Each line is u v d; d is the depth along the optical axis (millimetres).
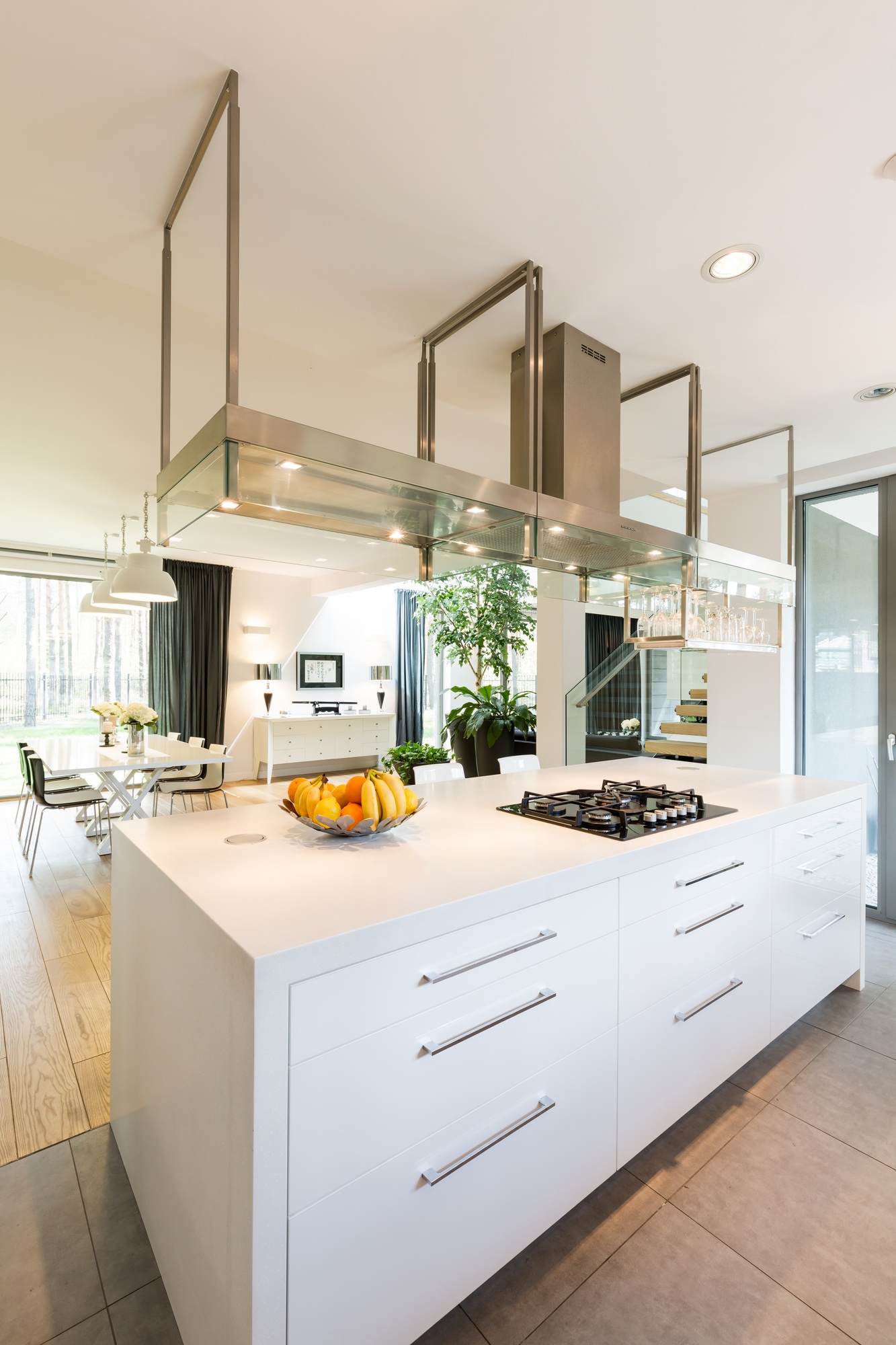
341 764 9328
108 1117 1997
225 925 1136
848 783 2871
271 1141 1010
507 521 1864
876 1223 1604
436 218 1652
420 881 1411
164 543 1859
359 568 2193
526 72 1244
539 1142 1440
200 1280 1199
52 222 1670
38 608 7121
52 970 2994
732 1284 1435
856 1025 2580
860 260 1823
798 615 4031
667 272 1879
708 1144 1890
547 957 1461
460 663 7258
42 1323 1349
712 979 1988
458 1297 1282
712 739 4102
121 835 1858
